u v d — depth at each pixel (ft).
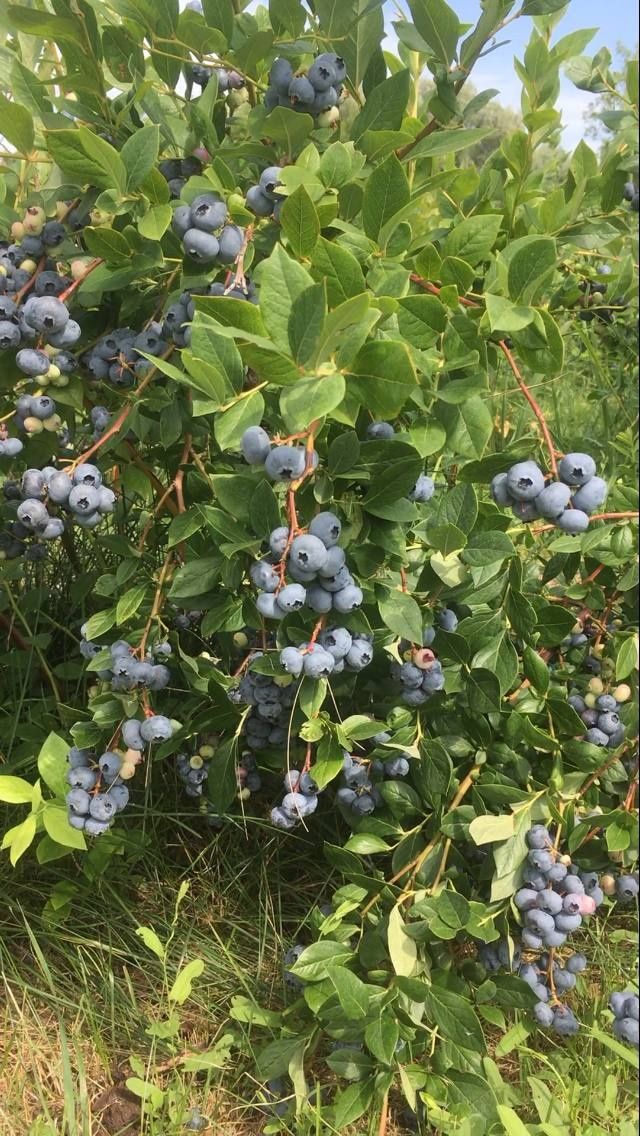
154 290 1.80
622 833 1.70
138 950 2.11
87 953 2.07
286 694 1.76
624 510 1.83
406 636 1.56
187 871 2.30
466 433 1.52
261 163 1.68
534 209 2.04
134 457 1.95
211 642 2.27
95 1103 1.81
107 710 1.72
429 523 1.69
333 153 1.52
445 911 1.65
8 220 1.71
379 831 1.82
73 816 1.68
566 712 1.77
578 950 2.11
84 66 1.61
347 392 1.24
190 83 1.79
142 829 2.26
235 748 1.83
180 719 2.17
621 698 1.87
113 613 1.81
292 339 1.15
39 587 2.61
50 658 2.61
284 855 2.35
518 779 1.83
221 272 1.61
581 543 1.73
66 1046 1.78
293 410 1.13
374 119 1.71
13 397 1.82
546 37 2.11
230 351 1.35
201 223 1.44
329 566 1.30
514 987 1.71
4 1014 1.98
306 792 1.70
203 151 1.66
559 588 2.15
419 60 2.24
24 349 1.63
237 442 1.34
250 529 1.53
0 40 1.97
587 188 1.92
